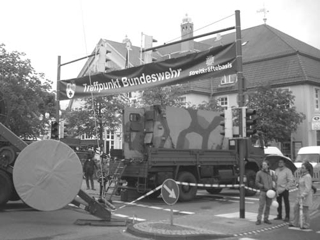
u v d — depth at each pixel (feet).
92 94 49.06
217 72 37.32
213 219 33.30
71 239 25.43
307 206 30.42
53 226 29.78
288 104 98.32
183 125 50.19
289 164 59.11
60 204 29.12
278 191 33.65
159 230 27.30
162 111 48.14
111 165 47.70
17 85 66.28
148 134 47.57
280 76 109.60
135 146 47.88
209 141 53.01
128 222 31.91
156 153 44.96
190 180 47.96
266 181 31.83
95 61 68.33
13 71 66.85
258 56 118.73
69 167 29.45
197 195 55.62
